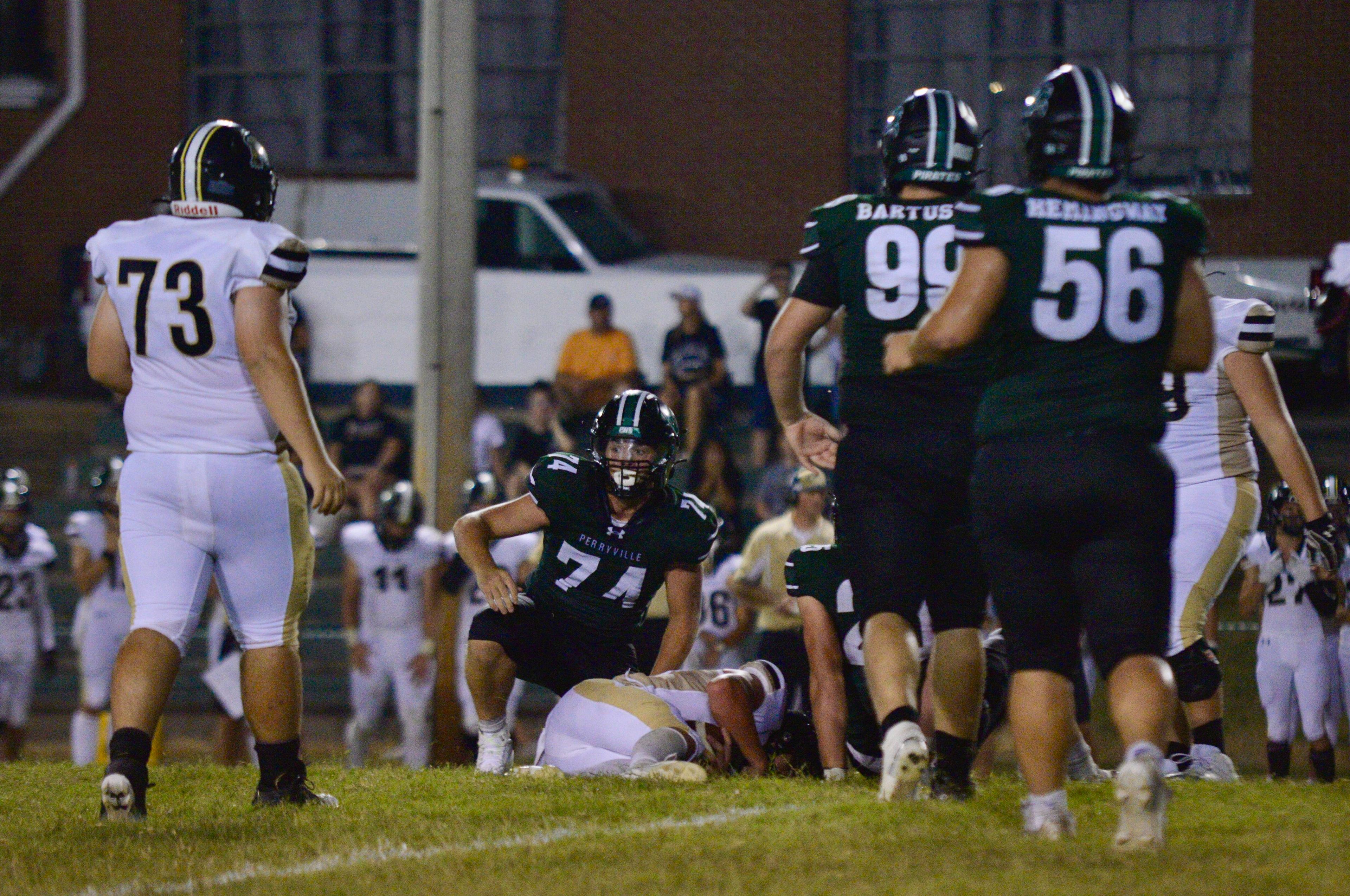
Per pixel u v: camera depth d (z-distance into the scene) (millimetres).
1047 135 13742
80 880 14273
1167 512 13375
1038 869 13039
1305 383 51656
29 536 40562
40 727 47250
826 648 20312
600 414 20828
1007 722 35438
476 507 38125
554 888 13242
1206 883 12539
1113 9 65812
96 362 17141
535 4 73188
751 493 51969
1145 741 13094
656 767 19469
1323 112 62719
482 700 21953
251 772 22594
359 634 37531
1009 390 13602
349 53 75500
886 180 16609
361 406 52312
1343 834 14734
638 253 60500
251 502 16672
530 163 73625
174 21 74500
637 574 21344
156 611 16625
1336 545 31281
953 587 16406
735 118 69438
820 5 68438
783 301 54188
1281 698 31531
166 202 17172
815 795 17500
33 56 75688
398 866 14320
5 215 75125
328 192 61375
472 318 36875
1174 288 13508
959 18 67938
